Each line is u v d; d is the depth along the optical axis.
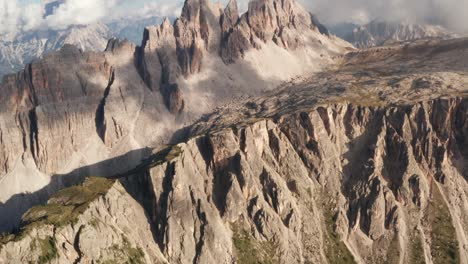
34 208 183.50
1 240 155.00
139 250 189.00
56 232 165.12
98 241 174.00
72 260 165.12
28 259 153.00
